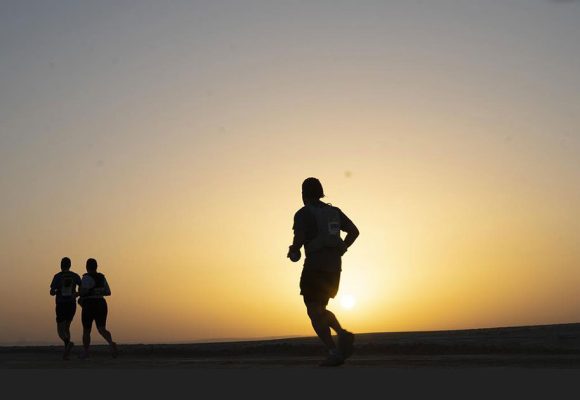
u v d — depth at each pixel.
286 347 14.38
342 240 8.03
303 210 7.93
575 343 12.99
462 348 12.05
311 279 7.80
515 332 16.89
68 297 15.49
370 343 13.27
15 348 19.52
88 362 10.87
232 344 16.38
